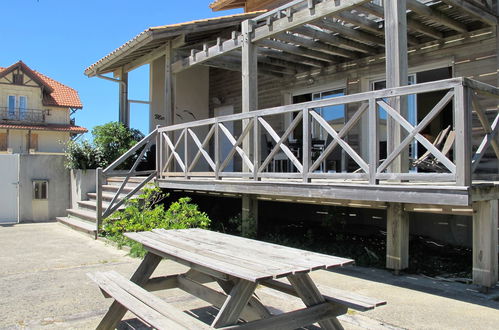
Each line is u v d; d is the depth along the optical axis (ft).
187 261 10.01
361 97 15.44
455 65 22.82
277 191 18.40
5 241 24.81
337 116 29.45
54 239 25.48
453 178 12.95
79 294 14.28
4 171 33.96
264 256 9.80
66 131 110.01
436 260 18.56
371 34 23.27
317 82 30.35
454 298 13.76
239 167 37.19
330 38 23.36
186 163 24.62
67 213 35.37
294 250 10.65
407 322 11.61
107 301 13.53
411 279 16.20
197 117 39.68
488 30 21.39
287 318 8.86
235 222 24.99
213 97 39.83
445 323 11.52
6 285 15.38
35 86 109.70
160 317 8.27
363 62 27.20
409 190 13.92
